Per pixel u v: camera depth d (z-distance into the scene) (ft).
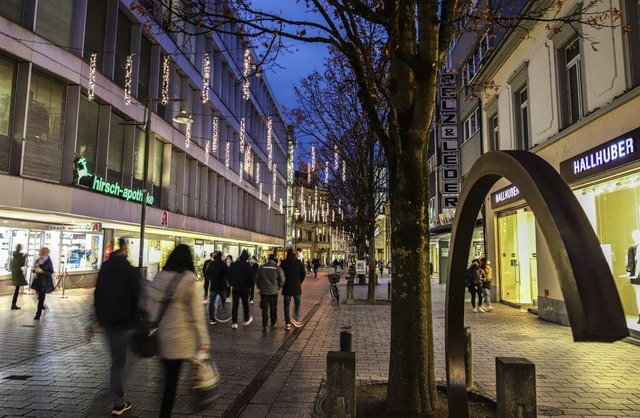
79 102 59.62
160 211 82.07
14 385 20.31
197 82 99.60
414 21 18.29
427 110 16.90
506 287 55.67
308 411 17.48
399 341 16.89
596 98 32.65
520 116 49.24
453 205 71.31
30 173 53.21
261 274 36.52
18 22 50.78
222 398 19.13
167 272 15.02
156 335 14.69
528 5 40.37
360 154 57.67
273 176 187.01
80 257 67.46
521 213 51.31
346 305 54.90
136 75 73.10
